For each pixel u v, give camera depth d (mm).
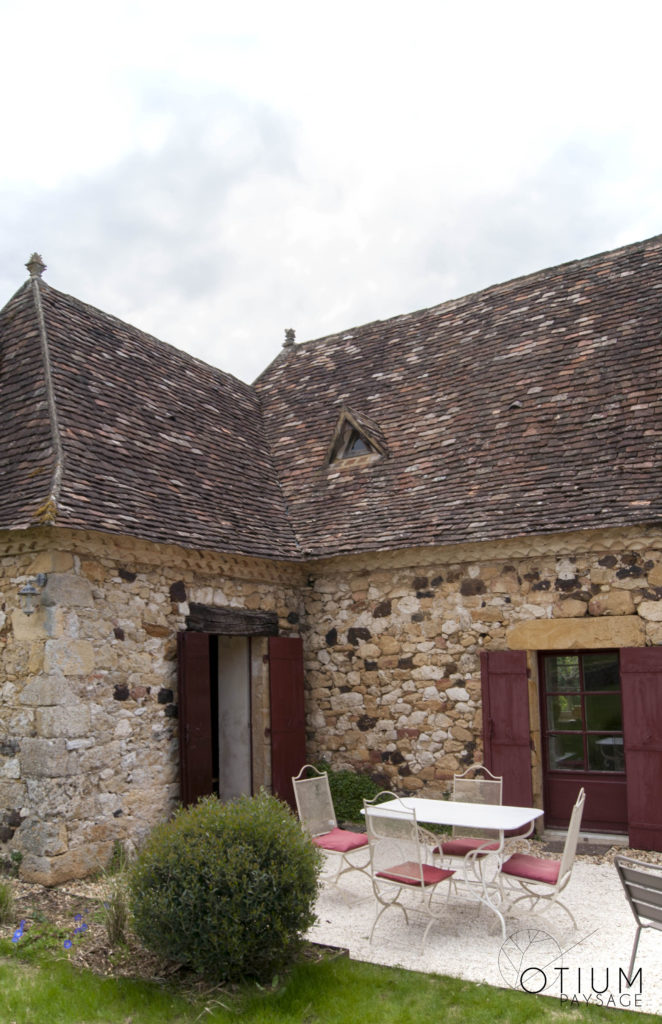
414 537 9109
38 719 7023
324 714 9898
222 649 9898
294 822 5387
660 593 7910
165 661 8281
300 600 10234
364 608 9742
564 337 10578
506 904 6340
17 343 9336
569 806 8477
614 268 11117
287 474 11492
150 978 4922
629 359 9680
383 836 5895
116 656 7703
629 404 9188
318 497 10781
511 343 11078
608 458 8734
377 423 11352
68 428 8242
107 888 6480
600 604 8203
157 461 9242
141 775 7832
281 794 9250
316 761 9875
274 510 10531
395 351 12547
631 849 7746
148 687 8039
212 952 4707
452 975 5012
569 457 9031
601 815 8320
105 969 5047
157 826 5500
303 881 5082
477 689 8812
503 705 8547
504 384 10531
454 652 9008
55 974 4957
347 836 6945
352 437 11328
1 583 7508
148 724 7988
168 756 8188
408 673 9312
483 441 9969
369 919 6152
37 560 7250
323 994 4699
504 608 8734
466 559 8945
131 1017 4469
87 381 9359
